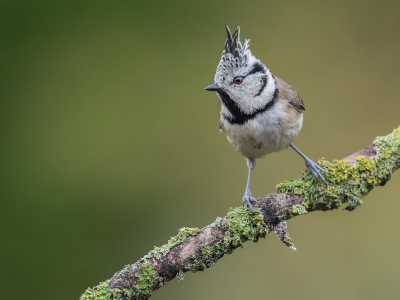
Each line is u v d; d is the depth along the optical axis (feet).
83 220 39.29
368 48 43.73
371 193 38.86
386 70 43.04
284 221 22.57
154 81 43.65
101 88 43.29
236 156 40.75
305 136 41.73
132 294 20.34
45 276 37.11
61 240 38.40
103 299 19.98
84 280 37.19
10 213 39.06
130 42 44.52
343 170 23.65
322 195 23.25
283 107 25.43
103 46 44.32
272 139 25.70
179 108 42.91
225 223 21.75
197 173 41.01
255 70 25.55
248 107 25.43
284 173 39.96
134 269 20.61
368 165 24.16
